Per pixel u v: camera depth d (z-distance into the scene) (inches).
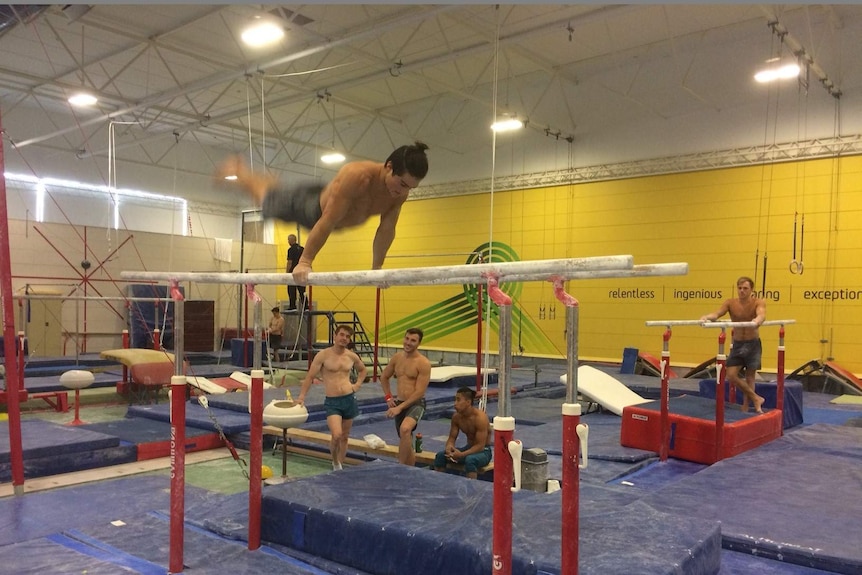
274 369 569.6
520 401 438.3
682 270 108.4
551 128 648.4
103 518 203.0
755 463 240.1
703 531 150.8
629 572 125.4
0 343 430.3
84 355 634.2
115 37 542.9
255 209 292.7
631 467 262.8
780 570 155.7
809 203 516.4
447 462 250.7
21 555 165.3
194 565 159.2
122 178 791.7
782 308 527.8
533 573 129.6
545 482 212.8
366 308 806.5
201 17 491.5
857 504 191.9
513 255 681.6
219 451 316.5
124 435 310.7
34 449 258.1
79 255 703.1
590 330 625.9
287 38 538.3
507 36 511.8
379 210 149.7
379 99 696.4
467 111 708.0
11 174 709.3
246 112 649.6
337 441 251.1
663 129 586.9
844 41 498.6
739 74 544.4
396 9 475.8
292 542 168.6
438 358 736.3
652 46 560.7
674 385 471.2
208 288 808.9
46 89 670.5
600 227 623.8
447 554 141.2
